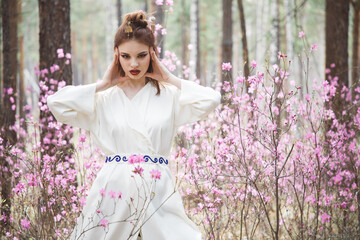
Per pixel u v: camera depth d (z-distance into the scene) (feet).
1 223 10.49
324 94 10.89
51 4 14.38
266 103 10.00
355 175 10.91
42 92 13.75
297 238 10.50
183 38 53.21
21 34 34.35
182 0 51.96
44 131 13.29
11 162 11.36
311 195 10.46
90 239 7.83
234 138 10.68
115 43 8.13
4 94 14.97
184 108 8.36
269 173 10.57
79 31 104.73
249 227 12.00
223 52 25.85
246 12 83.71
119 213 7.79
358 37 23.31
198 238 7.75
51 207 9.94
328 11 18.01
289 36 44.80
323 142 10.70
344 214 10.89
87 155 12.00
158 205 7.77
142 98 8.21
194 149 11.76
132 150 7.92
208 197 10.13
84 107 8.06
